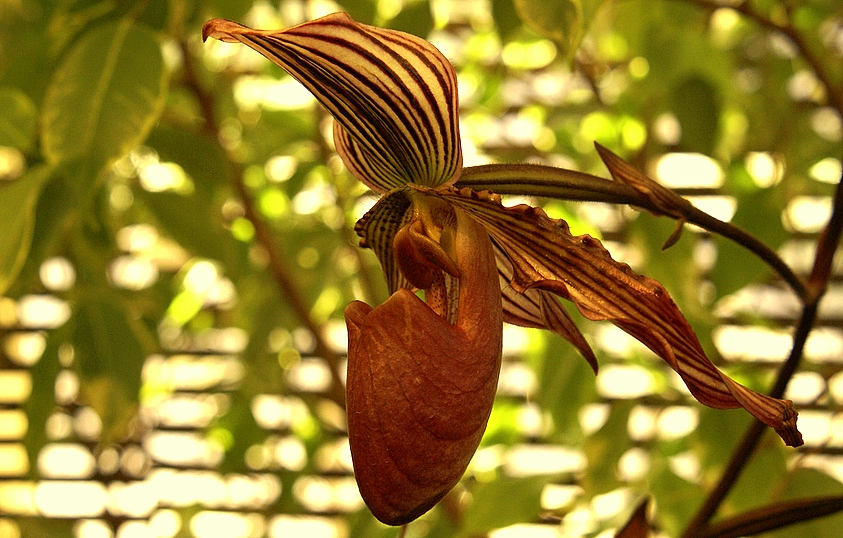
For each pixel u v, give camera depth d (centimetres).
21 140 45
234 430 71
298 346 83
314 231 67
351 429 36
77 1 44
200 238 55
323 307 78
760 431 40
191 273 73
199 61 61
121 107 42
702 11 61
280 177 72
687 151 69
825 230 40
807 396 89
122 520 116
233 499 109
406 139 37
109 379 50
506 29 44
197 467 111
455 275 37
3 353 112
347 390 36
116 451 112
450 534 63
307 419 78
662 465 53
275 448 85
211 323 82
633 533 41
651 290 36
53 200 45
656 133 66
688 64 55
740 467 40
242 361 67
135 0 44
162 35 44
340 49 36
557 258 37
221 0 47
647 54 56
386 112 37
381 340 36
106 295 51
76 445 108
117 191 68
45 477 116
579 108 59
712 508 41
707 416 50
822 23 66
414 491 36
